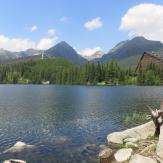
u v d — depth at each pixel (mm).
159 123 29578
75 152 29438
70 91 151375
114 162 13211
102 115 57094
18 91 159250
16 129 42594
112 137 33000
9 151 29734
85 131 40562
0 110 67062
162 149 22672
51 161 26547
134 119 50219
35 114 59781
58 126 44938
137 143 28891
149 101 85438
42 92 146375
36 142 34000
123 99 95438
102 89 166375
